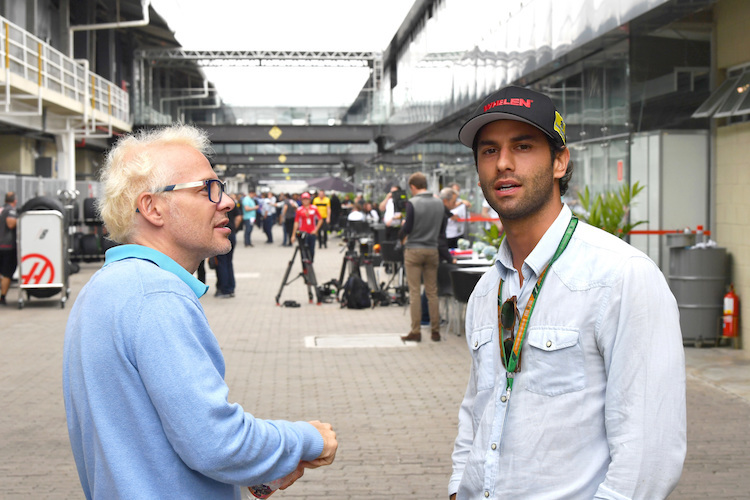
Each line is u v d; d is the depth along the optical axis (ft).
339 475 15.92
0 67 55.26
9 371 26.40
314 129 129.08
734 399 21.50
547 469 5.94
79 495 14.96
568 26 36.78
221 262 47.21
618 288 5.88
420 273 31.45
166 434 5.52
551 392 6.02
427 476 15.83
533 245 6.47
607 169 35.01
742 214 28.30
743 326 28.48
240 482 5.72
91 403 5.59
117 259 6.04
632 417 5.66
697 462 16.48
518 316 6.35
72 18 102.42
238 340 32.55
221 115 128.67
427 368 26.50
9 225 43.45
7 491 15.15
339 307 43.01
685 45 29.68
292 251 88.33
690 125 30.07
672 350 5.75
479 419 6.61
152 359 5.45
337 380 24.81
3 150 82.99
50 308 42.68
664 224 30.27
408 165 102.94
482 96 58.29
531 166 6.34
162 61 138.21
